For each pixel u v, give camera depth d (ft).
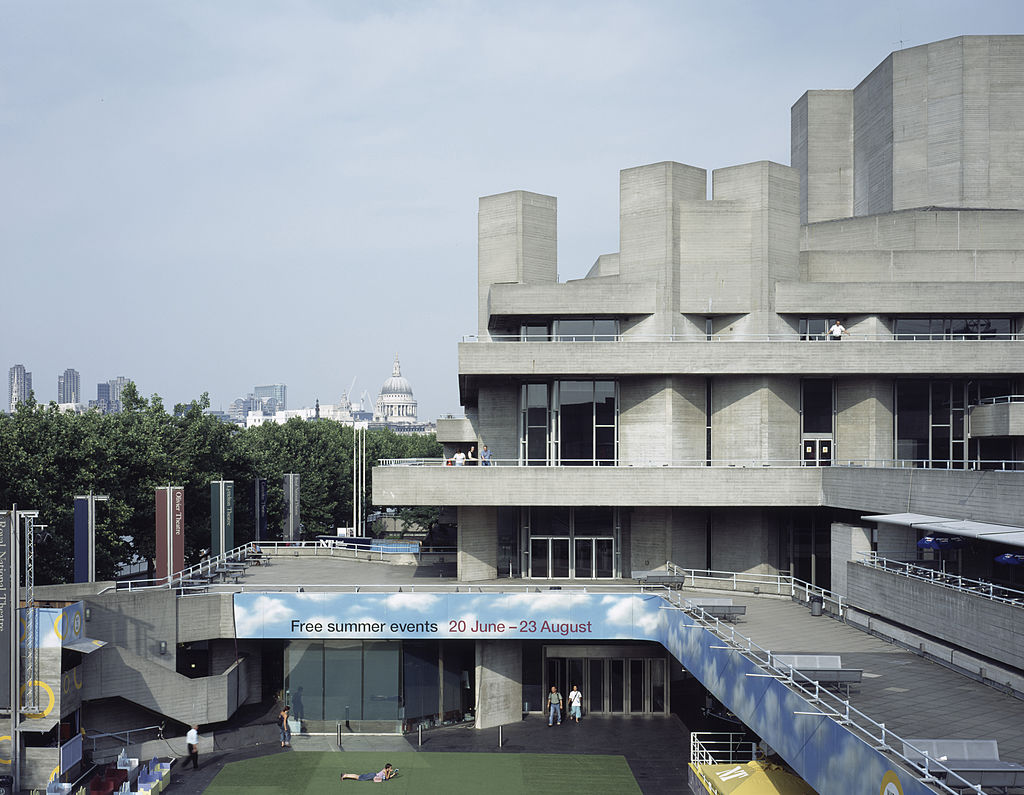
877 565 123.03
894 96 187.73
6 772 116.98
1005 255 166.30
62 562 186.50
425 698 149.89
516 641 153.17
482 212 184.65
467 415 256.11
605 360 156.97
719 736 141.38
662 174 161.17
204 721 137.49
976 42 179.93
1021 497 99.45
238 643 150.41
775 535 161.27
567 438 166.09
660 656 155.22
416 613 142.20
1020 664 86.53
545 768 128.88
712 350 155.84
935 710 82.89
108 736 132.26
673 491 151.94
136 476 206.18
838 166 208.23
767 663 92.53
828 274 167.22
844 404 161.99
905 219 171.42
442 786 121.39
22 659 118.62
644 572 161.89
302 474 335.67
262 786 121.29
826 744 73.61
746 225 161.17
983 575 114.21
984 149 179.63
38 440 188.85
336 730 147.13
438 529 347.97
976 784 59.16
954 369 154.51
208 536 238.89
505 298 162.81
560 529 165.48
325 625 142.72
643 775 125.70
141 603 135.64
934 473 117.50
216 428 260.21
